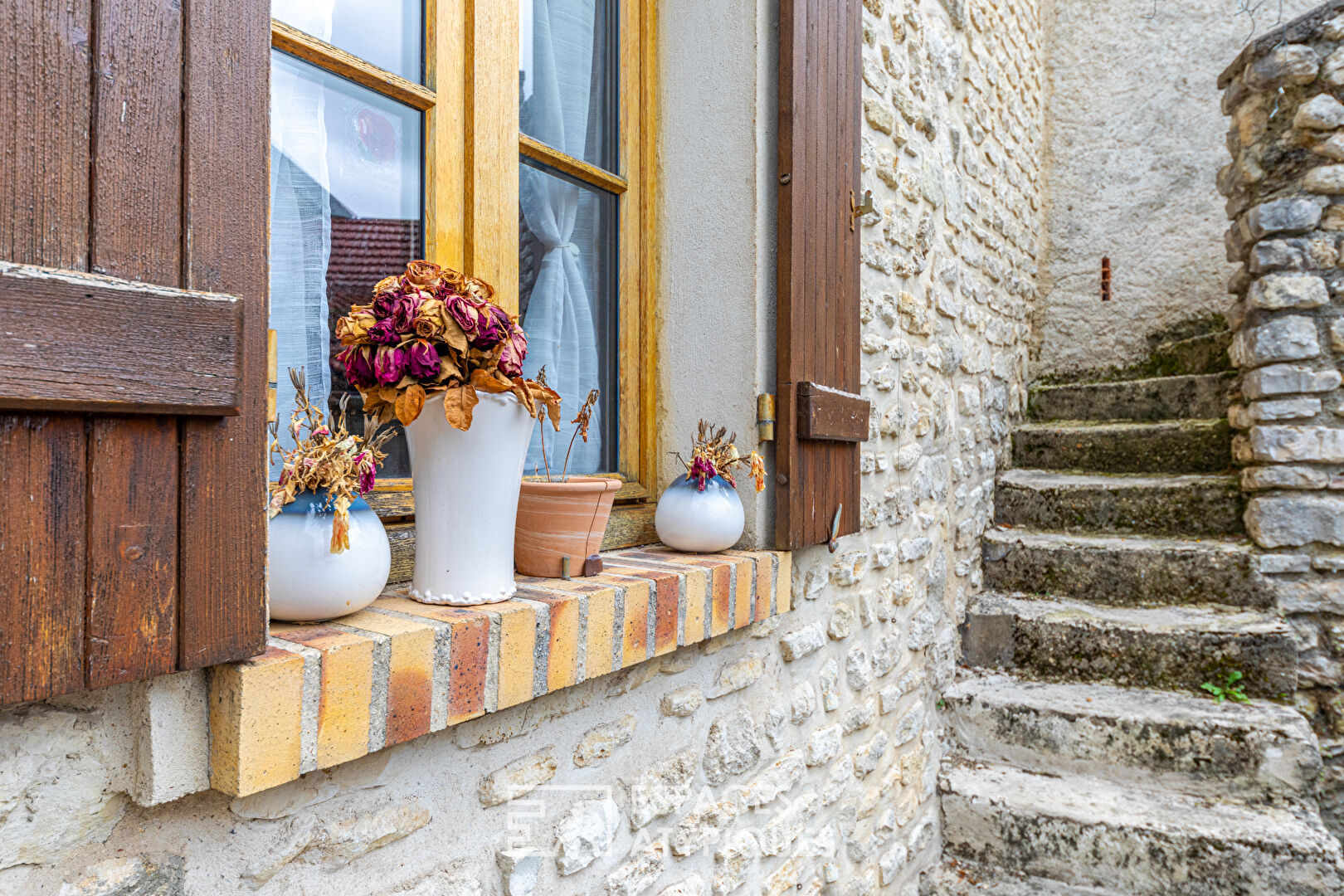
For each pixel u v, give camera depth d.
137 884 0.71
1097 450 3.51
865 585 2.08
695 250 1.71
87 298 0.57
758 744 1.61
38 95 0.56
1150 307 4.29
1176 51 4.29
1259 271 2.75
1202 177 4.22
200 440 0.67
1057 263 4.50
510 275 1.37
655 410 1.76
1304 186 2.68
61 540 0.58
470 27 1.30
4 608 0.55
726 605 1.39
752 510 1.61
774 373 1.66
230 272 0.68
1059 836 2.14
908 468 2.38
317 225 1.16
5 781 0.63
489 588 1.00
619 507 1.68
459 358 0.96
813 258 1.69
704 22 1.69
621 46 1.68
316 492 0.88
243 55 0.69
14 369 0.53
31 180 0.56
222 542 0.68
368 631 0.84
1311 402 2.65
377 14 1.21
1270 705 2.37
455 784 0.99
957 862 2.30
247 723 0.70
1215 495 2.92
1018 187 3.91
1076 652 2.64
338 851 0.86
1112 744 2.31
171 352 0.62
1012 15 3.69
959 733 2.53
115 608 0.61
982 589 3.09
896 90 2.27
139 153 0.62
